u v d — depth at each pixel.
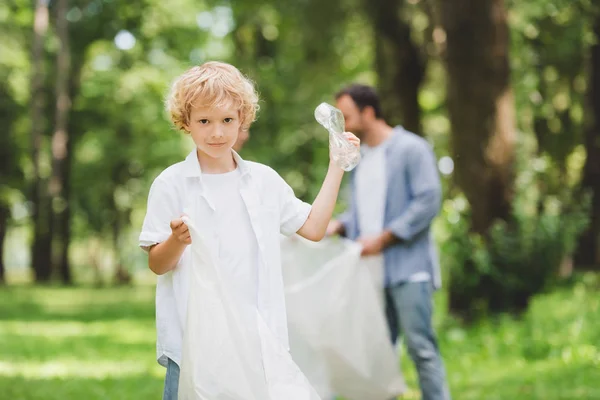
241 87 3.71
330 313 6.25
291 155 27.42
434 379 6.35
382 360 6.32
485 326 12.84
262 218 3.81
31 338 14.86
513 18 19.14
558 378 8.93
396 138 6.68
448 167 18.59
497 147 13.86
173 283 3.81
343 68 24.28
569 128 22.55
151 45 36.75
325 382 6.27
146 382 9.68
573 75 21.44
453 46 13.93
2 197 40.25
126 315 20.55
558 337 11.16
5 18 36.22
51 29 37.12
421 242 6.50
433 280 6.54
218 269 3.61
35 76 34.41
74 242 55.03
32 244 38.03
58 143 35.81
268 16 25.64
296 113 27.06
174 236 3.61
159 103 36.44
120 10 36.22
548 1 18.70
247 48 28.25
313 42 22.52
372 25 19.44
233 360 3.59
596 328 11.25
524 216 13.78
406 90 19.25
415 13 19.03
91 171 40.28
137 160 37.88
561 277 20.06
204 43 36.59
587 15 19.17
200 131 3.68
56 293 30.55
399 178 6.61
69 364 11.42
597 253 22.28
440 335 12.55
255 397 3.58
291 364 3.65
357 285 6.29
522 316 13.20
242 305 3.63
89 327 17.28
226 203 3.79
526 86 20.73
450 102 14.11
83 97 37.09
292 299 6.27
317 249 6.31
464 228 13.48
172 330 3.79
